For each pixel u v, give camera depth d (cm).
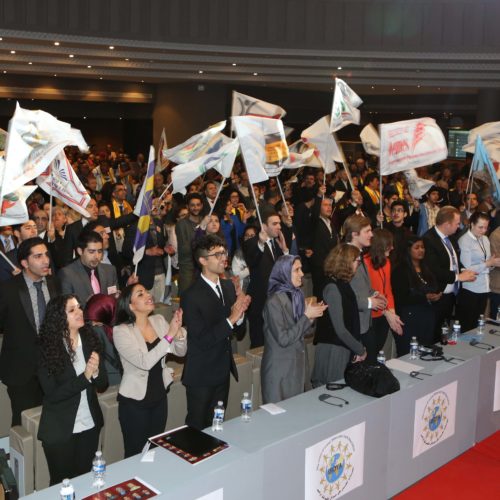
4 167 544
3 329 505
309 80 2058
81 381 398
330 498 418
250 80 2055
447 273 671
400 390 461
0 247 649
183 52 1780
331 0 1795
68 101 2472
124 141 2900
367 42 1816
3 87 2142
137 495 323
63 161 686
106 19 1659
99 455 335
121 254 821
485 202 1076
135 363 430
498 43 1798
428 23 1811
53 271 732
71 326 409
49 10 1592
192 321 459
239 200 1205
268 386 492
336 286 526
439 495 475
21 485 455
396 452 467
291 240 865
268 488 377
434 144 818
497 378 568
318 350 545
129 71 2003
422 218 1154
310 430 396
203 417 471
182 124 2273
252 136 720
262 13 1780
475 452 542
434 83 2098
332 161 998
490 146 963
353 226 584
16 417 511
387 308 615
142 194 627
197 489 339
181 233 808
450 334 670
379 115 2981
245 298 462
